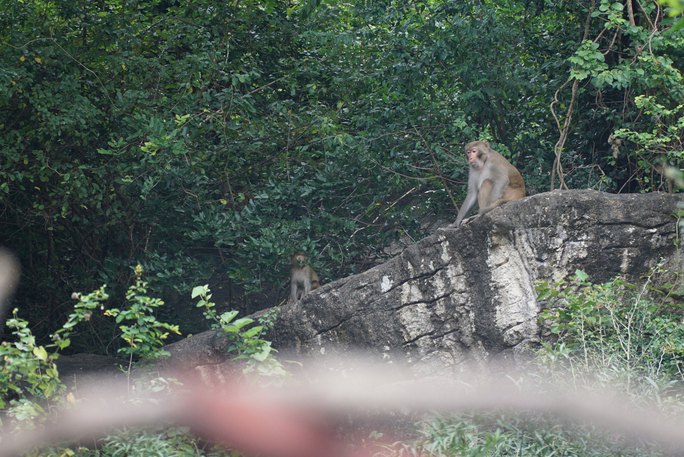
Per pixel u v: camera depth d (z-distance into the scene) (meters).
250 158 16.41
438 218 17.30
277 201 15.52
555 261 10.58
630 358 9.62
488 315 10.66
